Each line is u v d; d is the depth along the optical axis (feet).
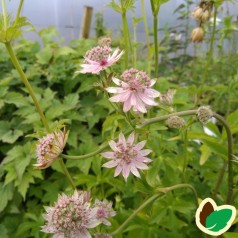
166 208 0.56
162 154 0.58
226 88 0.79
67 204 0.41
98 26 1.74
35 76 1.13
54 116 0.93
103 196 0.67
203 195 0.64
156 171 0.55
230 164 0.50
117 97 0.43
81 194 0.44
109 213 0.47
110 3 0.61
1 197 0.88
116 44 1.29
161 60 1.73
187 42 1.65
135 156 0.44
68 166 0.86
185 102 0.88
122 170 0.44
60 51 1.20
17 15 0.48
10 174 0.87
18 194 0.91
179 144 0.86
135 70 0.44
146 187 0.54
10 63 1.21
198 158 0.72
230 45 1.32
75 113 0.99
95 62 0.47
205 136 0.56
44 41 1.38
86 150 0.88
